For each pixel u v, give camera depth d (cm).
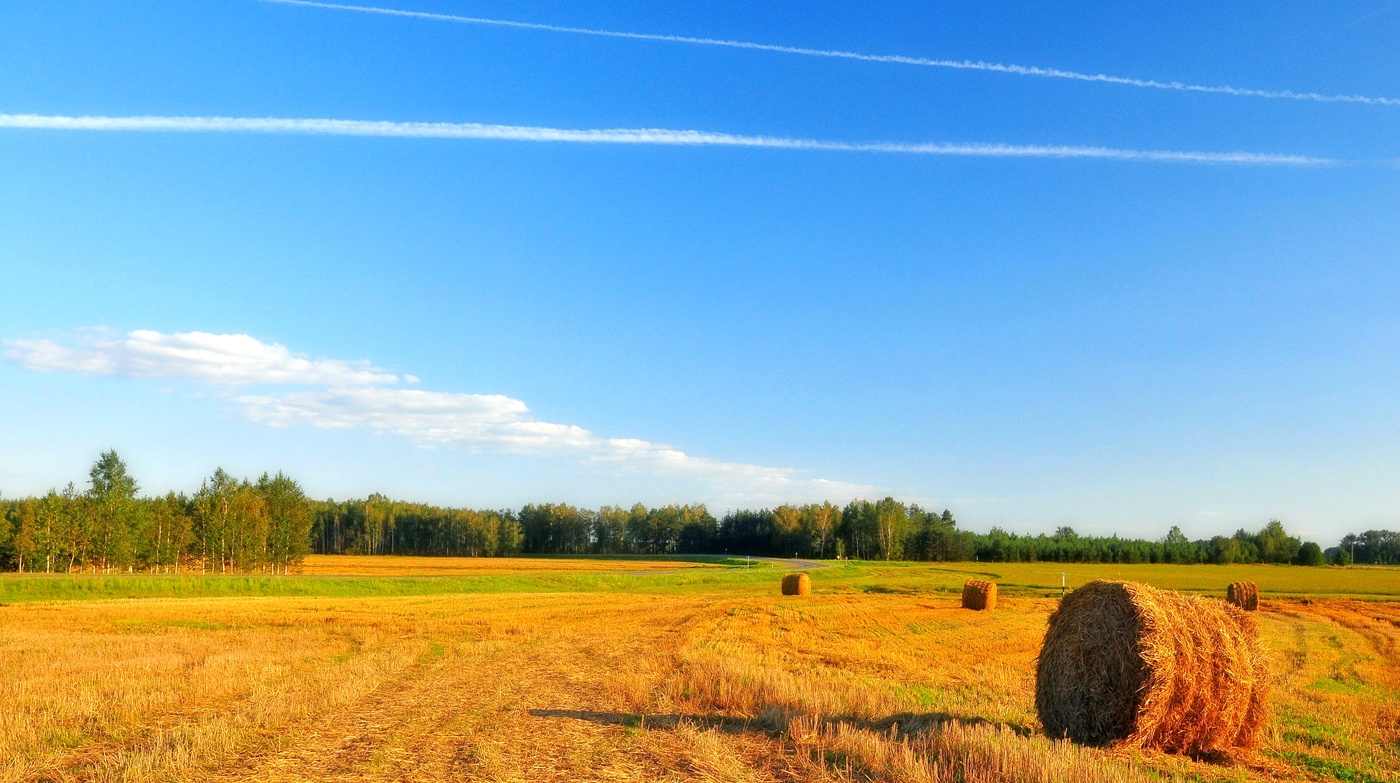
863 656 2433
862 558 16012
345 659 2147
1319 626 3831
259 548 8881
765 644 2716
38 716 1314
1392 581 8169
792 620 3659
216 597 5144
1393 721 1583
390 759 1071
